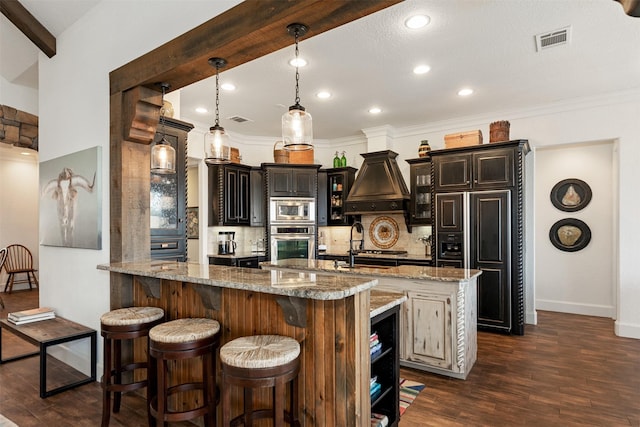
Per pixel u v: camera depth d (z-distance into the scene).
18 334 3.05
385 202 5.53
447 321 3.10
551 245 5.61
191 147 5.52
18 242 7.28
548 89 4.18
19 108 4.52
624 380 3.04
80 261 3.28
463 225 4.67
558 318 5.14
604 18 2.73
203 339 2.03
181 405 2.54
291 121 2.43
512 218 4.41
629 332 4.21
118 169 2.90
